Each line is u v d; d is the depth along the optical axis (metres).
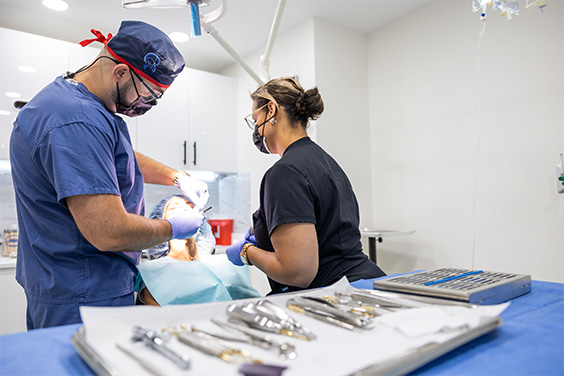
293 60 2.70
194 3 1.12
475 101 2.23
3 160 2.26
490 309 0.60
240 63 1.34
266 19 2.55
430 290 0.75
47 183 0.96
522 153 2.02
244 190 3.07
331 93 2.62
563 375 0.44
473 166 2.23
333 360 0.45
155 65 1.07
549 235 1.91
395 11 2.55
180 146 2.82
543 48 1.95
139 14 2.41
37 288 1.00
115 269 1.04
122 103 1.11
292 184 0.94
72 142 0.90
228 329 0.56
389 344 0.50
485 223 2.17
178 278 1.16
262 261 1.01
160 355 0.47
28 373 0.45
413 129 2.56
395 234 2.23
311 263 0.90
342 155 2.65
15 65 2.23
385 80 2.75
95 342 0.49
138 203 1.14
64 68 2.40
